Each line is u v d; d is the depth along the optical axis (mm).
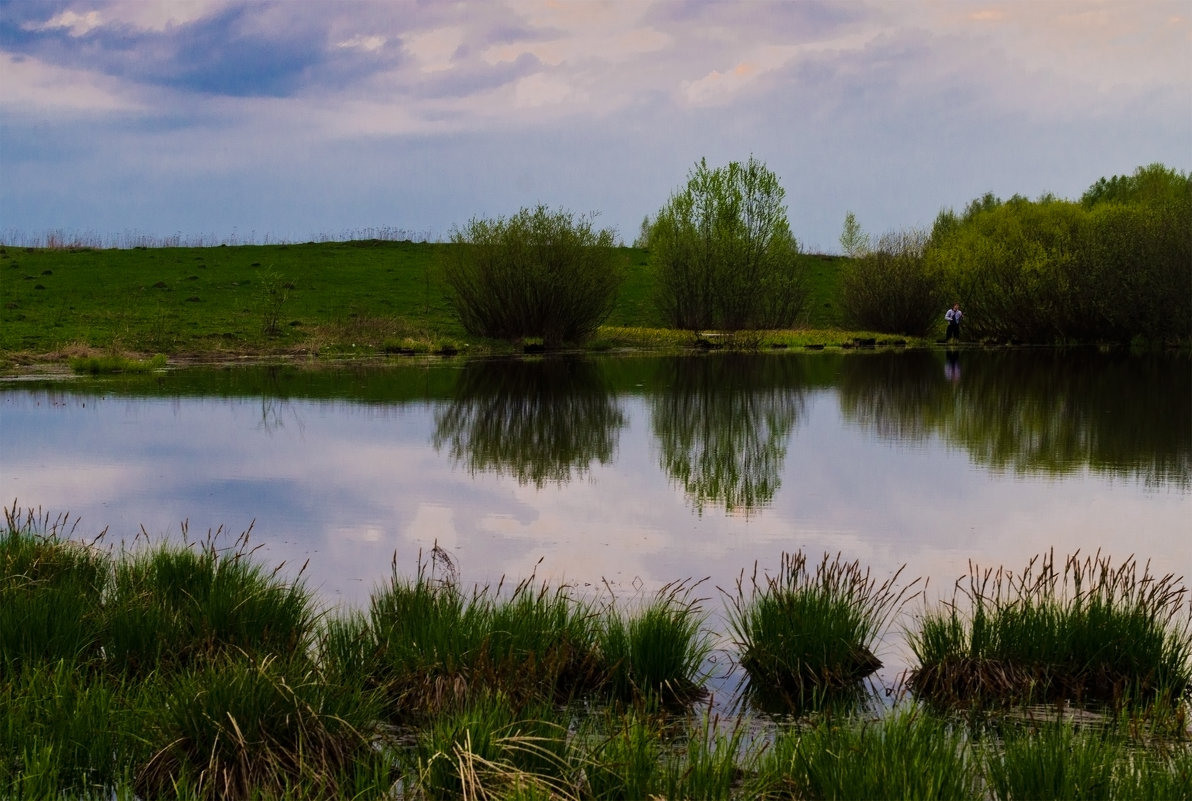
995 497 13070
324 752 5410
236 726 5285
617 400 24125
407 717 6227
